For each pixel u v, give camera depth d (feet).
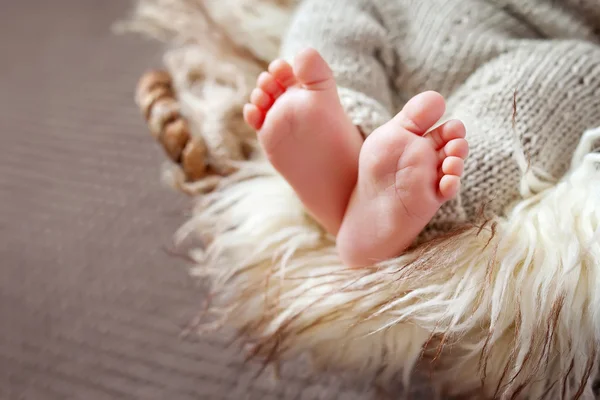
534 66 1.40
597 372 1.33
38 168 2.33
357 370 1.42
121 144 2.33
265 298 1.38
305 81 1.29
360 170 1.28
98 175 2.26
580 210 1.30
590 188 1.31
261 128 1.32
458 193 1.32
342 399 1.74
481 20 1.49
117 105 2.45
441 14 1.50
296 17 1.55
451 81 1.49
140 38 2.66
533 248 1.29
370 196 1.28
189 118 1.55
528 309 1.26
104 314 2.00
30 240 2.17
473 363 1.31
